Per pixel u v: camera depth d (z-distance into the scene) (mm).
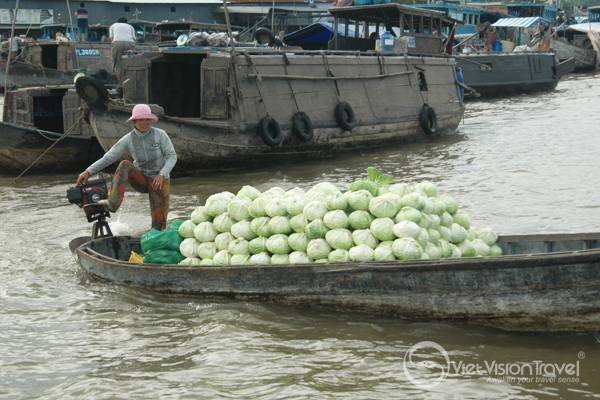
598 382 4355
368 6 16516
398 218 5453
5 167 13305
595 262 4582
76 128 13625
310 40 27125
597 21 54875
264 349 4902
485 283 4902
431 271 5031
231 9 41469
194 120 11898
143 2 40719
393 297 5223
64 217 9391
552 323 4887
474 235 6125
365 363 4652
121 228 8812
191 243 6180
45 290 6281
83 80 11172
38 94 14594
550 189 10195
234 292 5730
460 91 19500
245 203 5980
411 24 17203
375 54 15430
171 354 4863
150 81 13227
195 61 13414
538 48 33969
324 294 5434
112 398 4211
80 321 5520
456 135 17578
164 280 5941
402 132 16047
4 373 4578
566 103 24312
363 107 14867
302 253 5707
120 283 6215
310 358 4750
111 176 13219
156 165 6984
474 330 5148
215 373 4539
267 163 13297
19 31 39688
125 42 16328
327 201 5664
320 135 13742
